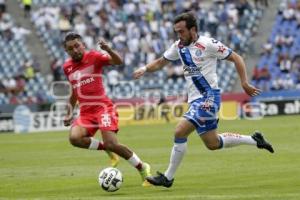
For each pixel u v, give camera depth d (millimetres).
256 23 132875
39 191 39094
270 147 38906
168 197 33594
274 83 121875
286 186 37188
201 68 36312
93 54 39938
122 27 125062
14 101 110125
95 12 126312
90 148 40438
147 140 76312
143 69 38156
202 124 36438
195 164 50594
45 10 125875
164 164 52375
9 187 41312
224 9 131625
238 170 45938
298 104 114188
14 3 128000
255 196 33031
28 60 118938
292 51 128875
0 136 93188
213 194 34688
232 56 36094
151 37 124062
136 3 129250
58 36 122875
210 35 128125
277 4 135375
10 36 121312
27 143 79125
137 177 44312
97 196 35812
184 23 35875
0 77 114938
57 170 50562
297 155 54094
